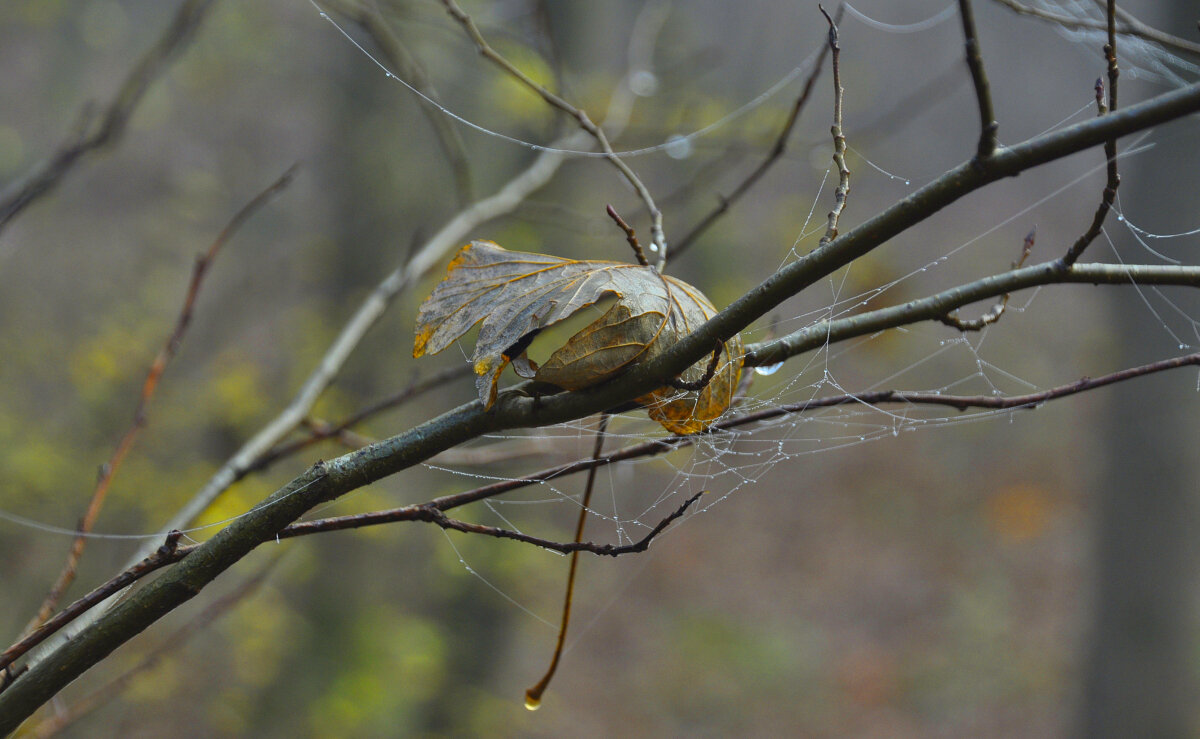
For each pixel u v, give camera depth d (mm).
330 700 4934
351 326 2367
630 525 10109
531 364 1129
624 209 6430
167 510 4820
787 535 11484
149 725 4770
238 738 5031
